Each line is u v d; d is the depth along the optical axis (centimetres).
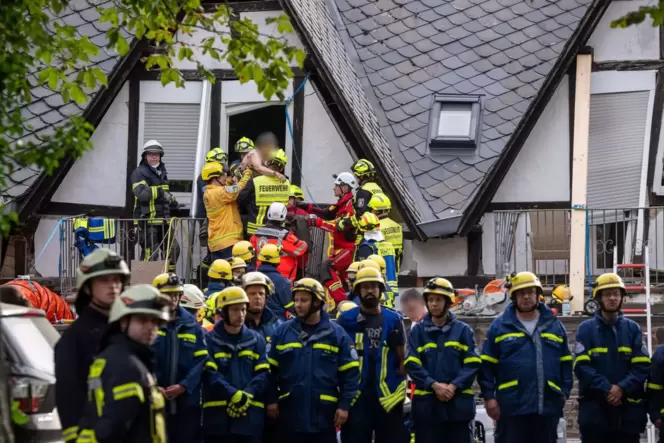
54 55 1426
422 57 2645
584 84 2527
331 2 2777
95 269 1107
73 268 2350
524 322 1599
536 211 2453
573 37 2516
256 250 2061
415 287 2450
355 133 2372
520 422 1588
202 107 2477
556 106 2533
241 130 2506
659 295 2364
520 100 2542
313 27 2497
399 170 2469
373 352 1570
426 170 2466
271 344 1552
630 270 2444
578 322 2289
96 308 1120
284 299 1848
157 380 1455
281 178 2189
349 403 1530
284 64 1398
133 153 2481
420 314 2077
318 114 2480
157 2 1447
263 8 2450
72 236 2347
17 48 1320
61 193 2427
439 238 2442
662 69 2547
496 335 1597
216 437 1505
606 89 2562
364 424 1566
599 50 2561
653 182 2536
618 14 2564
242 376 1507
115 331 1036
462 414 1552
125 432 1009
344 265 2166
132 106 2491
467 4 2731
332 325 1548
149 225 2311
